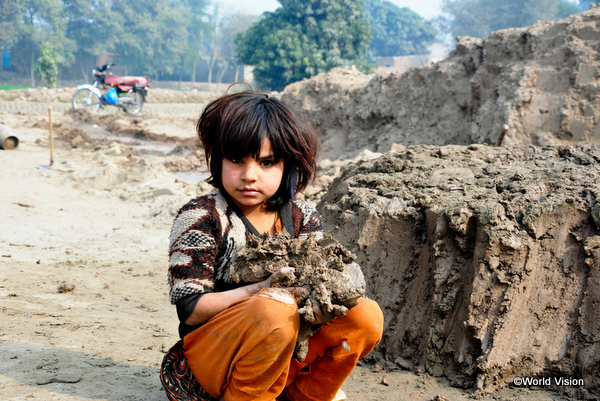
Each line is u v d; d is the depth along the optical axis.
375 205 3.94
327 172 10.66
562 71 12.23
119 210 9.17
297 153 2.28
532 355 3.19
